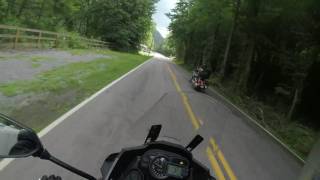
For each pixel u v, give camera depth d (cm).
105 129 915
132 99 1328
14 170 589
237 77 3753
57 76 1639
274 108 3031
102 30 7875
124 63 3378
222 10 4006
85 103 1205
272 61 3862
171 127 693
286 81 3578
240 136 1061
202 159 761
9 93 1127
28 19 3844
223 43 4869
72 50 3428
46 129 838
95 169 657
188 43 7494
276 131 2009
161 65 4791
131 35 8138
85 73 1953
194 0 5444
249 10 3306
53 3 4269
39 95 1194
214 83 3297
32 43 2664
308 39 2872
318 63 2883
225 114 639
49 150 707
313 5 2747
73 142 778
